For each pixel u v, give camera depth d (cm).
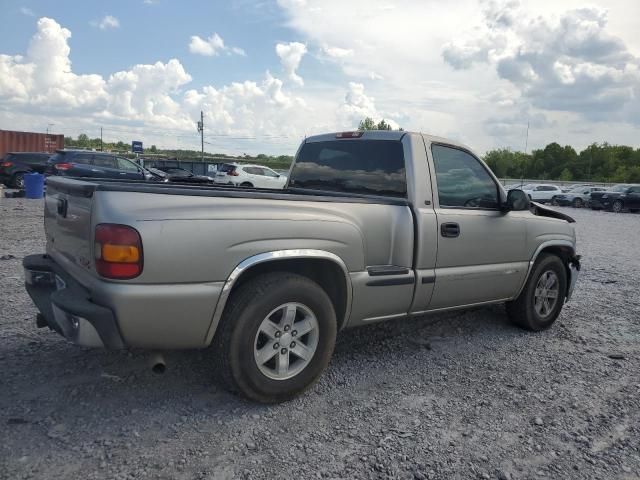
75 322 292
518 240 494
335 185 473
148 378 370
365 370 412
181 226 295
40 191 1964
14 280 627
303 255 338
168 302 293
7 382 352
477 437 314
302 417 329
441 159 444
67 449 279
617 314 622
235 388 327
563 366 441
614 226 2009
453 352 464
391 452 293
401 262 404
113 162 2006
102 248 283
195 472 265
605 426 336
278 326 335
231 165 2655
